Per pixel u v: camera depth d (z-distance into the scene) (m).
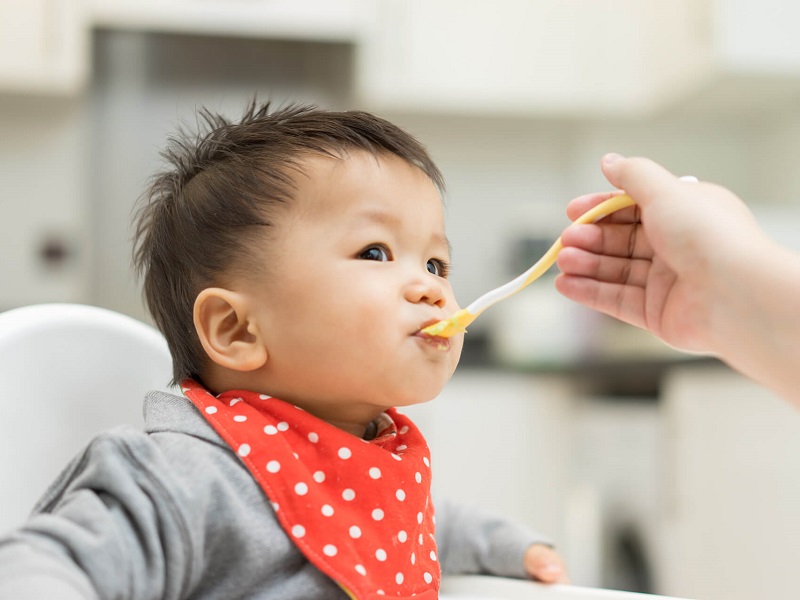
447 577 0.81
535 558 0.78
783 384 0.64
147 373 0.80
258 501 0.58
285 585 0.57
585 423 2.14
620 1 2.71
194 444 0.59
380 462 0.63
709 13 2.37
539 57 2.67
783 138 2.76
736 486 1.81
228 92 2.58
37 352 0.73
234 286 0.65
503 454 2.13
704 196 0.66
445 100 2.63
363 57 2.57
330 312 0.62
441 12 2.62
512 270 2.72
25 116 2.56
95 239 2.56
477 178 2.84
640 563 2.01
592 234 0.78
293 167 0.65
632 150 2.89
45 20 2.31
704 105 2.72
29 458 0.70
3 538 0.50
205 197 0.68
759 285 0.62
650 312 0.76
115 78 2.55
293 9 2.46
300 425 0.62
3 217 2.55
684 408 1.91
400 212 0.66
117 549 0.51
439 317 0.65
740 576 1.80
